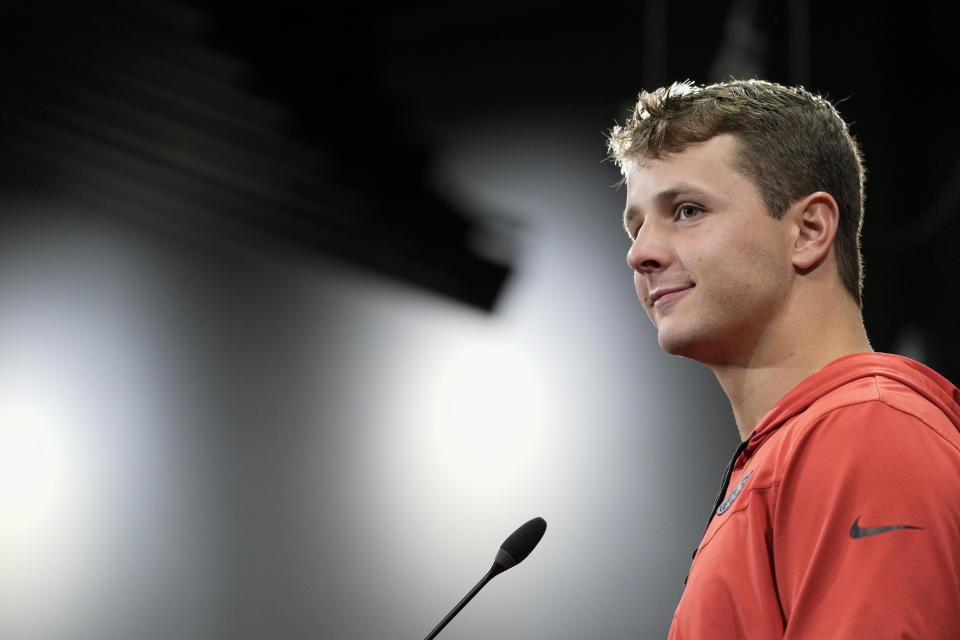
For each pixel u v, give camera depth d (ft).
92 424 54.90
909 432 10.75
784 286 13.28
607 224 53.62
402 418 53.36
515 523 51.13
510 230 54.60
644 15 54.70
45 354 55.77
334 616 51.72
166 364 55.26
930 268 50.31
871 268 48.80
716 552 11.93
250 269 55.47
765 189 13.33
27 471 54.39
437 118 56.80
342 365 54.34
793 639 10.34
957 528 10.22
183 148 54.39
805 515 10.89
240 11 53.16
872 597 9.83
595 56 55.72
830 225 13.43
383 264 54.80
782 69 45.55
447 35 58.03
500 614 50.16
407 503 52.49
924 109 51.47
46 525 53.93
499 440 52.24
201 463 54.19
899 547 9.99
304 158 54.39
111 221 56.29
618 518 50.21
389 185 54.90
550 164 55.01
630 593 49.19
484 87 56.80
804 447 11.34
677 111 13.91
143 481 54.19
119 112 54.13
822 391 12.16
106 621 52.65
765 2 45.80
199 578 52.85
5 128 54.19
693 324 13.33
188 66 53.26
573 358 52.44
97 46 52.90
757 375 13.52
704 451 49.88
